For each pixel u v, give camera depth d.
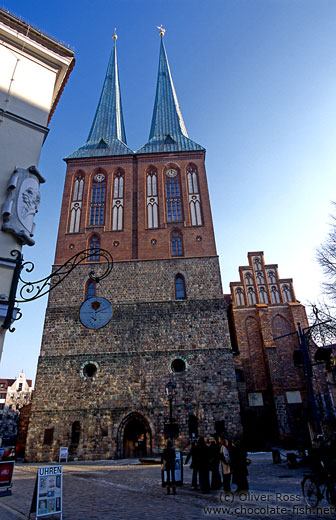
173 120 46.12
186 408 27.08
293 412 32.81
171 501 10.20
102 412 27.03
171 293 31.86
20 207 10.70
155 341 29.59
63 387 27.94
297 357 19.55
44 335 29.89
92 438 26.19
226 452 11.20
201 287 32.03
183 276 32.84
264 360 35.56
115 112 47.84
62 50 14.23
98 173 39.16
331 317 21.00
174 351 29.16
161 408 27.09
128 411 27.02
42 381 28.11
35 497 8.38
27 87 12.93
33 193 11.20
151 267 33.12
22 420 34.09
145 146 41.69
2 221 10.37
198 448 12.07
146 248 34.38
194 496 10.86
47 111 13.19
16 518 8.51
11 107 12.19
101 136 44.31
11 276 9.91
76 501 10.68
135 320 30.53
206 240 34.59
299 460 18.03
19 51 13.18
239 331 37.09
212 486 12.10
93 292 32.25
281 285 39.25
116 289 32.09
